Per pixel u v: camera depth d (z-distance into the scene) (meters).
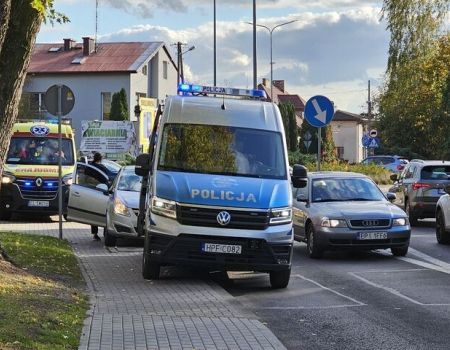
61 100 17.31
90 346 7.28
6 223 23.33
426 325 8.80
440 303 10.20
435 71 43.44
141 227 12.87
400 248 15.30
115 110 58.59
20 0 10.20
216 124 12.48
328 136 66.50
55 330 7.59
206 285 11.53
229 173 11.88
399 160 52.50
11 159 24.14
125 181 17.48
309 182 16.50
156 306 9.66
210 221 11.11
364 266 14.05
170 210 11.16
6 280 9.98
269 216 11.22
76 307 9.05
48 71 65.62
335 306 10.07
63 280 11.29
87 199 18.22
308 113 17.80
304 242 16.44
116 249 16.50
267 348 7.45
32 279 10.53
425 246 17.36
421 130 55.66
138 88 66.75
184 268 13.52
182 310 9.40
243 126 12.52
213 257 11.11
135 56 66.81
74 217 18.36
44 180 23.86
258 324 8.59
